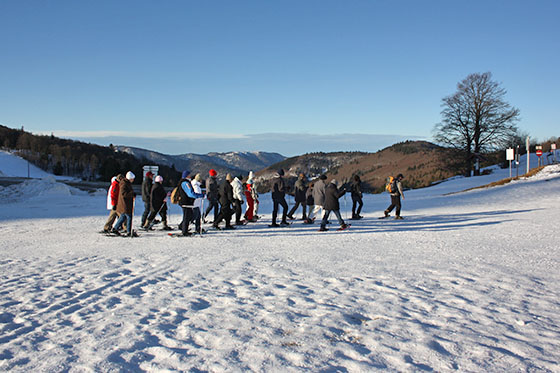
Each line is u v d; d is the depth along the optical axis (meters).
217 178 14.83
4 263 8.03
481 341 3.77
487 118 48.59
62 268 7.46
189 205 11.88
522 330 4.07
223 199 13.36
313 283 6.09
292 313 4.62
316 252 8.94
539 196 23.27
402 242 10.27
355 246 9.74
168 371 3.15
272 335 3.92
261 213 20.52
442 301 5.09
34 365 3.30
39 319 4.54
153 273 6.95
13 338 3.95
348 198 32.16
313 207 15.74
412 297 5.27
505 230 11.98
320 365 3.24
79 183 57.91
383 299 5.18
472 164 50.06
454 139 50.22
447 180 49.34
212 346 3.66
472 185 37.81
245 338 3.84
